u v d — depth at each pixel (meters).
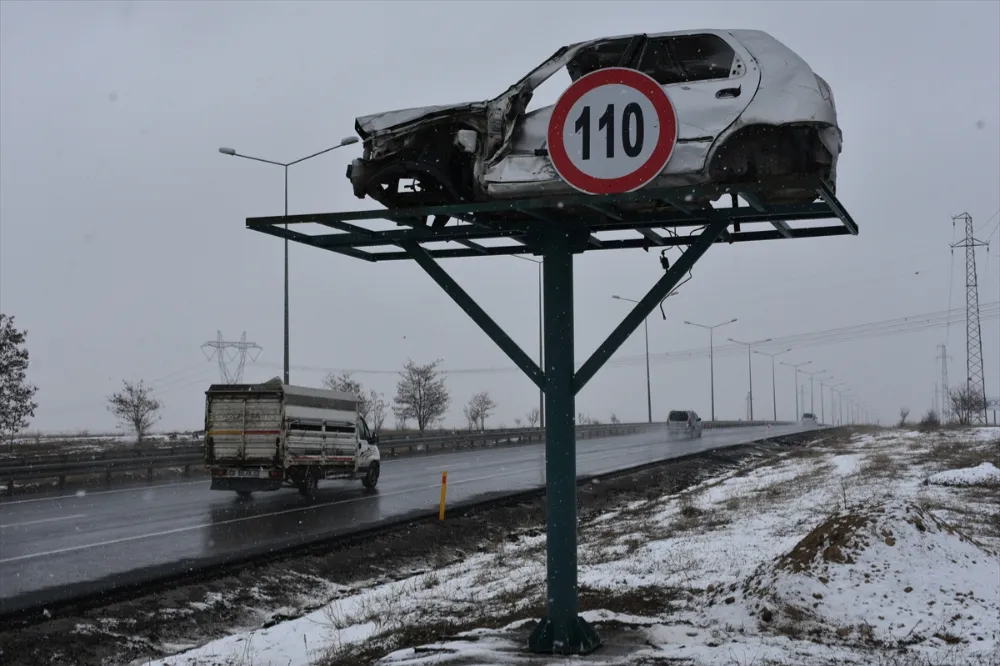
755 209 7.55
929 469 24.45
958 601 8.27
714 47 7.63
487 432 57.53
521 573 12.96
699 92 7.07
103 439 49.38
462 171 7.99
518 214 7.88
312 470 25.08
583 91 7.19
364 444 27.38
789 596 8.56
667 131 6.98
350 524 19.44
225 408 24.27
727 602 9.06
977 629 7.68
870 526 9.36
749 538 13.84
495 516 21.78
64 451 38.28
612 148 7.09
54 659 9.75
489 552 17.41
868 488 19.73
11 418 36.44
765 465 35.69
